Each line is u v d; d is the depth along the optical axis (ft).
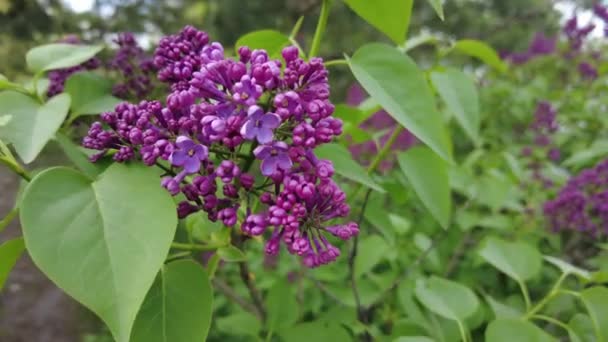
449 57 2.40
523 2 6.02
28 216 0.47
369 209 0.94
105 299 0.45
